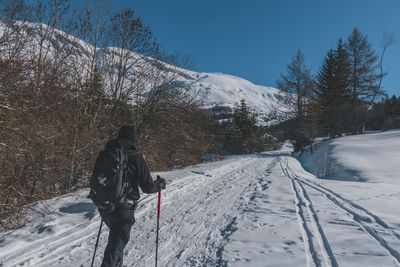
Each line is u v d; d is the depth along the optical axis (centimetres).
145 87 1407
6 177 631
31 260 371
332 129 3962
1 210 557
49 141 734
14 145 636
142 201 708
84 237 461
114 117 1257
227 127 4541
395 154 1944
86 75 1001
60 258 383
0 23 627
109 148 289
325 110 3888
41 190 709
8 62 585
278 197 739
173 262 369
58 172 803
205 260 369
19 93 627
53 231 475
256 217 552
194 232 486
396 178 1368
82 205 643
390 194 746
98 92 1090
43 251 404
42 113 716
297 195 762
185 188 904
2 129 610
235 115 4919
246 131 4831
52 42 880
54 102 720
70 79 918
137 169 285
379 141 2552
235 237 442
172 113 1556
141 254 397
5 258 377
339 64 4309
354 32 4303
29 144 664
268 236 439
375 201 652
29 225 520
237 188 919
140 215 599
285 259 352
